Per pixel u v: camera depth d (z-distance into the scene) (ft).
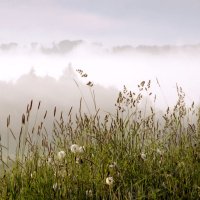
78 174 15.06
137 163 16.58
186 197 14.46
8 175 15.05
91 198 14.29
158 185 15.34
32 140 15.78
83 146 16.34
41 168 15.43
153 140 18.75
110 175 14.89
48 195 14.17
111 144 17.21
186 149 18.45
